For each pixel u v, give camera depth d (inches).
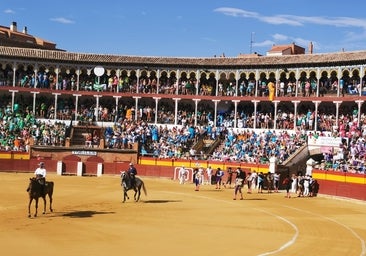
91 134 2378.2
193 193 1624.0
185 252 749.9
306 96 2273.6
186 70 2532.0
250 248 796.0
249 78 2527.1
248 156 2105.1
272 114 2433.6
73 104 2603.3
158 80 2549.2
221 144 2305.6
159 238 849.5
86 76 2657.5
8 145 2262.6
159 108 2596.0
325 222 1111.0
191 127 2397.9
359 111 2098.9
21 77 2578.7
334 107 2282.2
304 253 776.9
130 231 903.7
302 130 2224.4
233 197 1544.0
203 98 2477.9
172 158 2186.3
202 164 2122.3
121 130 2396.7
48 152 2222.0
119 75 2583.7
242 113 2447.1
